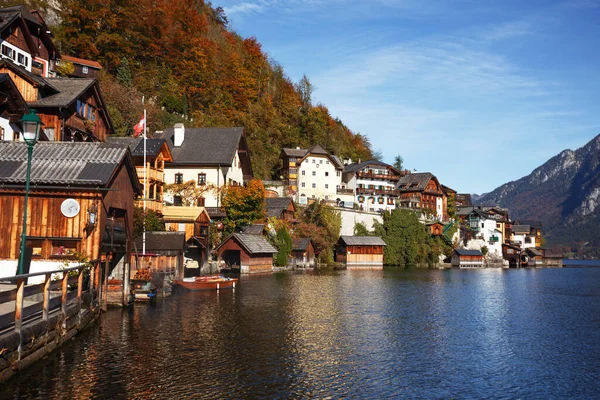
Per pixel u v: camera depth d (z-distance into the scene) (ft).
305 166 391.04
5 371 54.95
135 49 329.72
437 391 63.00
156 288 130.93
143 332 88.17
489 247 468.75
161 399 56.18
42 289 64.44
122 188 104.12
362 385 64.13
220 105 375.45
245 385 62.23
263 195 253.65
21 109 107.65
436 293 170.60
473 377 69.36
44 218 89.30
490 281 240.12
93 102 149.69
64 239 89.04
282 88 475.31
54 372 63.16
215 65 389.39
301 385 63.10
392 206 442.91
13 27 144.97
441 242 400.47
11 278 51.26
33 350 62.54
